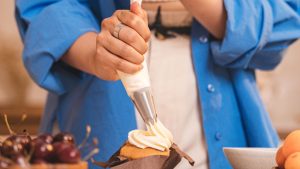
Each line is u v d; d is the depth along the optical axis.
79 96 1.09
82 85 1.08
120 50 0.78
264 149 0.78
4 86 2.09
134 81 0.71
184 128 1.06
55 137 0.62
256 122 1.09
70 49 0.99
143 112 0.70
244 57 1.04
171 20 1.08
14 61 2.10
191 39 1.09
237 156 0.78
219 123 1.06
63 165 0.54
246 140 1.10
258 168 0.77
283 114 2.20
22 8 1.07
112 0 1.08
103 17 1.09
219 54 1.03
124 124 1.04
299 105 2.20
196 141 1.06
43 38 1.00
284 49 1.09
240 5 1.03
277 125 2.18
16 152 0.57
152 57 1.07
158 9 1.07
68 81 1.06
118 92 1.05
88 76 1.08
